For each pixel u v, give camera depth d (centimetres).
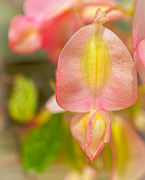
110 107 13
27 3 20
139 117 20
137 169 19
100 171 18
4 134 28
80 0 18
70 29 19
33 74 34
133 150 19
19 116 20
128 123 19
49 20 19
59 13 18
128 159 19
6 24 35
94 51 12
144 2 12
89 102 13
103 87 13
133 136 19
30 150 19
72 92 12
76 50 12
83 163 19
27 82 21
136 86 12
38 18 19
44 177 29
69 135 19
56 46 20
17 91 20
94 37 12
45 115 20
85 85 13
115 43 12
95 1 18
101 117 13
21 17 20
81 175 21
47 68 34
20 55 37
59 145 19
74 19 18
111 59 12
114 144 18
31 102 20
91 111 13
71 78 12
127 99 13
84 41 12
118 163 18
